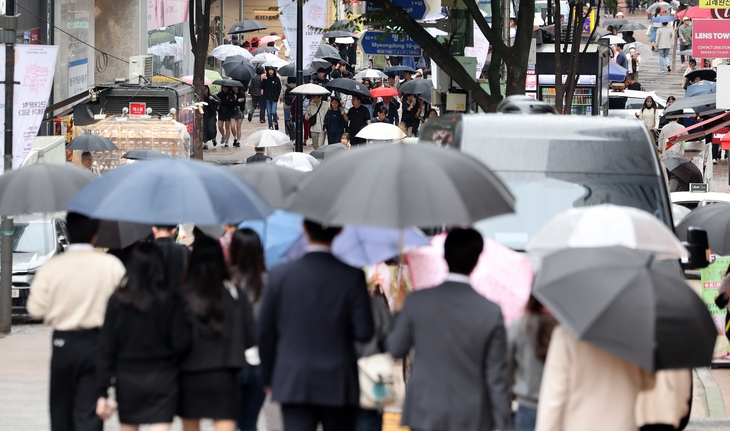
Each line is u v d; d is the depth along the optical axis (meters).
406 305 15.03
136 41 83.44
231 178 17.55
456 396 14.66
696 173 50.03
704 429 23.95
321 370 15.38
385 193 14.33
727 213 26.11
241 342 17.02
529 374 15.84
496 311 14.83
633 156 22.30
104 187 17.20
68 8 68.88
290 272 15.62
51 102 65.25
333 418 15.89
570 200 21.47
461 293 14.89
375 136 59.75
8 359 32.75
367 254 18.20
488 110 45.19
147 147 55.25
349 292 15.52
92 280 18.30
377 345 17.27
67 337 18.27
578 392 14.05
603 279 13.53
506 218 21.31
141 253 16.77
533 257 20.34
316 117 76.19
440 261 18.31
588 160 22.20
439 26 54.50
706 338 13.47
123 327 16.59
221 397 16.95
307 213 14.80
